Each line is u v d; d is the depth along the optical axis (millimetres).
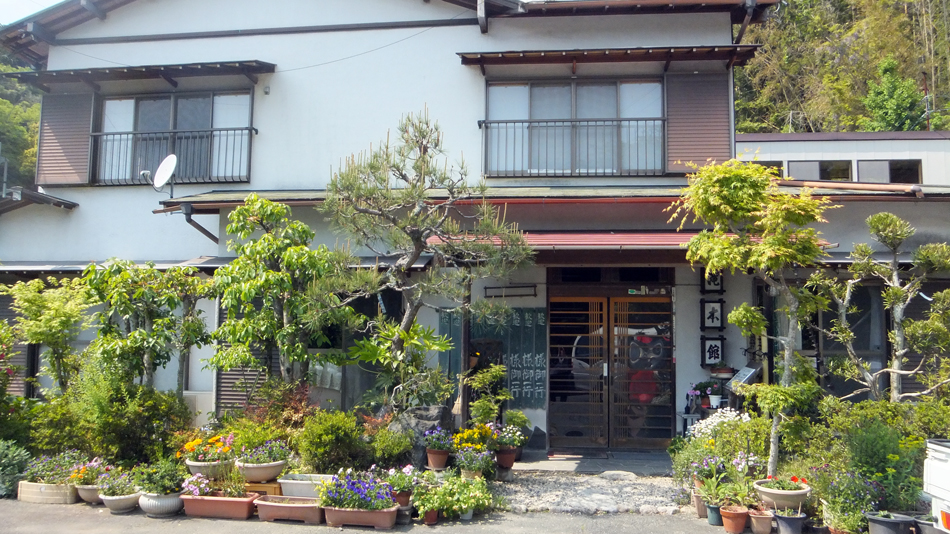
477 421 7969
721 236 6477
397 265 7656
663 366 9539
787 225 6613
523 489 7383
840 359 7543
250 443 7094
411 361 7879
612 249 7980
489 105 10734
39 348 10555
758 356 9094
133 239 11125
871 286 9234
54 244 11281
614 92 10547
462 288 7641
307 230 8336
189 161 11031
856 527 5660
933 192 8547
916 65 22547
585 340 9672
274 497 6641
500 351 9617
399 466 7227
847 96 22531
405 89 10945
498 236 7406
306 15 11320
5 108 22891
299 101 11133
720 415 7465
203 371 10062
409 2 11109
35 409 8094
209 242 10930
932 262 7023
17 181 22422
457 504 6426
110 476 6992
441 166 10578
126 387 7676
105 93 11453
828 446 6664
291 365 8266
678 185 10211
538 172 10414
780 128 24078
